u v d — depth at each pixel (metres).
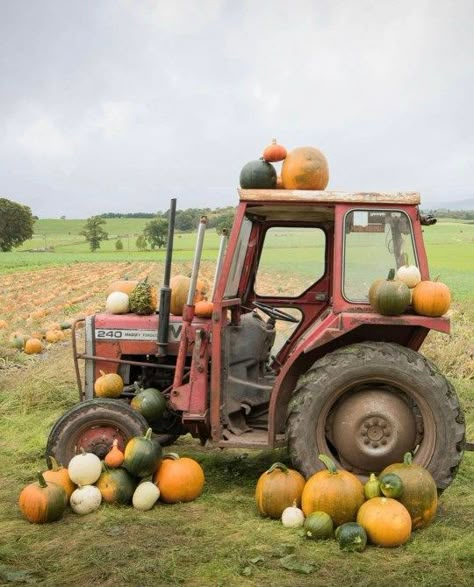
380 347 4.93
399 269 5.02
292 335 6.07
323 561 4.05
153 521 4.68
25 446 6.74
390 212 5.07
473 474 5.81
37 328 16.62
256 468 5.99
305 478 4.94
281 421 5.23
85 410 5.36
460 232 90.88
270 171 5.30
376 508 4.31
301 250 6.03
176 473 5.06
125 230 146.75
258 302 6.12
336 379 4.88
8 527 4.64
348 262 5.06
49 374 9.80
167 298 5.67
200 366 5.34
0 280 36.97
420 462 4.91
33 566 4.01
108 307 6.09
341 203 5.08
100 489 4.97
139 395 5.57
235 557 4.08
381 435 4.98
